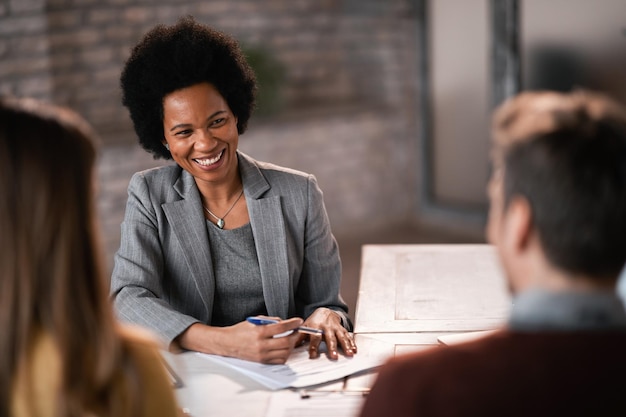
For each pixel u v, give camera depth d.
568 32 4.10
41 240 0.90
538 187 0.86
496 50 4.48
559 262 0.86
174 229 1.80
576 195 0.84
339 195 5.01
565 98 0.92
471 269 2.10
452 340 1.65
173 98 1.68
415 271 2.10
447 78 4.86
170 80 1.67
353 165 5.03
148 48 1.70
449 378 0.84
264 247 1.80
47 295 0.91
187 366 1.58
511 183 0.88
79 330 0.92
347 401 1.42
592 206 0.84
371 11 5.07
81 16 4.28
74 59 4.29
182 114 1.68
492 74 4.56
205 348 1.63
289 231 1.85
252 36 4.93
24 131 0.91
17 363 0.91
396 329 1.74
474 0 4.59
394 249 2.29
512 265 0.90
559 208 0.85
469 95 4.77
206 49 1.68
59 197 0.91
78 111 4.34
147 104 1.74
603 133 0.86
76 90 4.32
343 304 1.90
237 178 1.85
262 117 4.69
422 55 4.94
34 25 4.00
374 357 1.60
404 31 4.98
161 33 1.70
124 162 4.24
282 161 4.77
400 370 0.87
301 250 1.86
